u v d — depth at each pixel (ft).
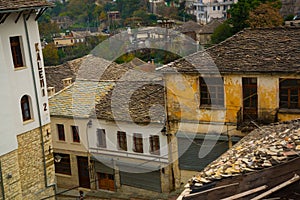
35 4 56.54
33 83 59.16
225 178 27.02
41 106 60.70
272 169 25.43
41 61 60.49
